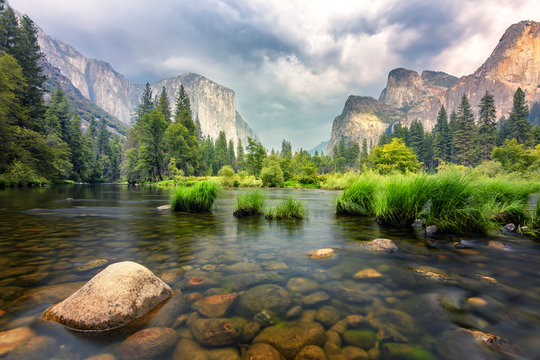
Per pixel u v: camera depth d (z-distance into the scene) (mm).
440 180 4773
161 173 47906
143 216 6488
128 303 1606
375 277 2271
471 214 4359
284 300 1804
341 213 7070
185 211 7605
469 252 3139
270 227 4973
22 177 22734
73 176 48969
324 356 1220
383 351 1257
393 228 4852
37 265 2553
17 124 24844
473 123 64750
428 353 1234
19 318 1535
